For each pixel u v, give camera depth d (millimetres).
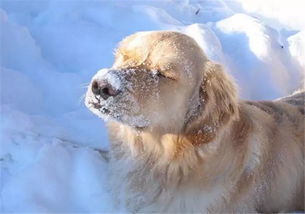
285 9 2443
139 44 1564
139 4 2336
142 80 1504
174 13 2354
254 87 2100
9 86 1899
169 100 1533
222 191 1613
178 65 1539
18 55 2029
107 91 1456
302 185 1762
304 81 2084
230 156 1604
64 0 2287
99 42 2109
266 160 1680
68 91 1950
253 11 2438
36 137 1766
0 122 1768
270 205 1720
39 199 1632
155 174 1617
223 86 1587
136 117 1496
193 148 1572
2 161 1715
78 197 1677
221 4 2457
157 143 1583
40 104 1918
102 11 2236
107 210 1658
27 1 2299
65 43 2117
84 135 1828
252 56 2139
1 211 1603
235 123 1611
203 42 2117
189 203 1613
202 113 1568
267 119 1719
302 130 1771
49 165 1690
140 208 1648
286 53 2201
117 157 1665
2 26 2037
